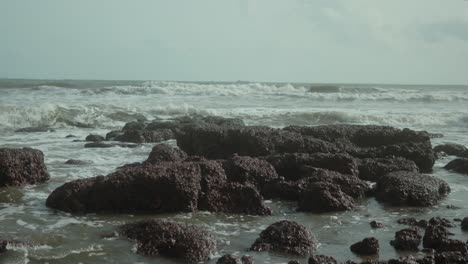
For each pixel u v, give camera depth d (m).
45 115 23.61
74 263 8.87
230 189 11.18
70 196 10.88
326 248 9.51
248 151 14.52
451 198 12.16
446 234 9.57
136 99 34.41
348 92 47.28
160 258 9.09
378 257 9.20
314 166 12.96
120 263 8.91
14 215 10.61
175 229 9.36
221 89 41.69
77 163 14.35
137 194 10.85
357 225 10.50
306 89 47.31
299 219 10.77
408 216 11.03
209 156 14.91
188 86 44.59
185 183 10.88
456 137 21.05
